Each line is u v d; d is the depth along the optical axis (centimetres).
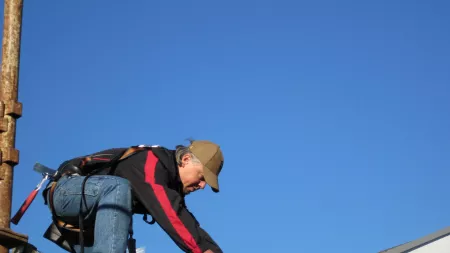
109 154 487
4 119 461
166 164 492
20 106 468
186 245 460
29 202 470
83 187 459
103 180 460
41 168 484
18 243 448
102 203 449
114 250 436
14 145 462
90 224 479
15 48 478
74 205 464
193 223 466
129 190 459
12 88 470
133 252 489
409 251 1725
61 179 476
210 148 512
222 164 519
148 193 467
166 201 465
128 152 488
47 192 483
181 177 503
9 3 483
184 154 504
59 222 488
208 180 504
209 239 471
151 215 465
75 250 504
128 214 453
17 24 482
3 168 453
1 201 447
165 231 463
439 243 1711
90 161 482
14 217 467
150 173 477
